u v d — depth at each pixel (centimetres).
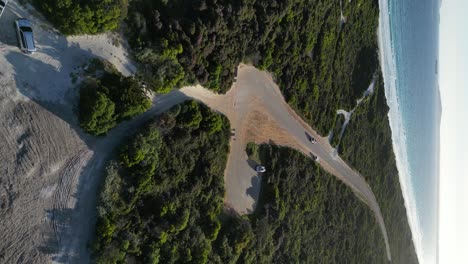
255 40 6775
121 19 5234
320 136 8144
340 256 8744
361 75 9188
